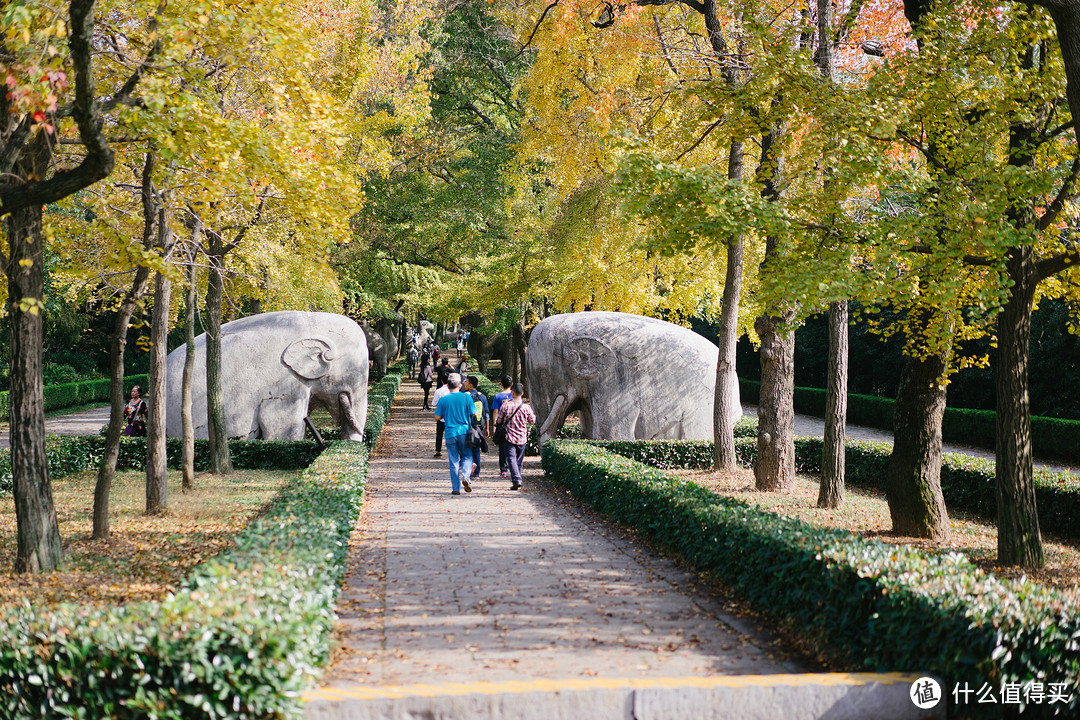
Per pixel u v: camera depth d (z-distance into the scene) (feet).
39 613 15.40
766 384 42.32
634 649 18.57
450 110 88.69
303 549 20.35
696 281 64.80
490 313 87.15
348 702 14.34
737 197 25.13
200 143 23.91
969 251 25.23
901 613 16.35
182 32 21.70
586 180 58.39
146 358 127.34
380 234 87.92
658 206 26.25
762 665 17.70
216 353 46.98
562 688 14.67
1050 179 23.62
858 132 26.58
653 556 28.81
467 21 82.33
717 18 42.65
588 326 57.11
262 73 27.66
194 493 40.16
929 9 28.81
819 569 19.26
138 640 14.07
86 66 20.36
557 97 48.85
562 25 43.27
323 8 41.22
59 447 45.98
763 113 30.22
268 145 24.72
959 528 34.12
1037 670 15.03
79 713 13.94
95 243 33.63
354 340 57.00
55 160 24.09
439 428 59.47
